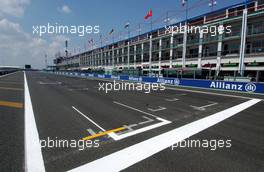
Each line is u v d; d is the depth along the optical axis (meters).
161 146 4.63
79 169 3.50
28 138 5.02
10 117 7.14
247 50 27.33
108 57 65.06
